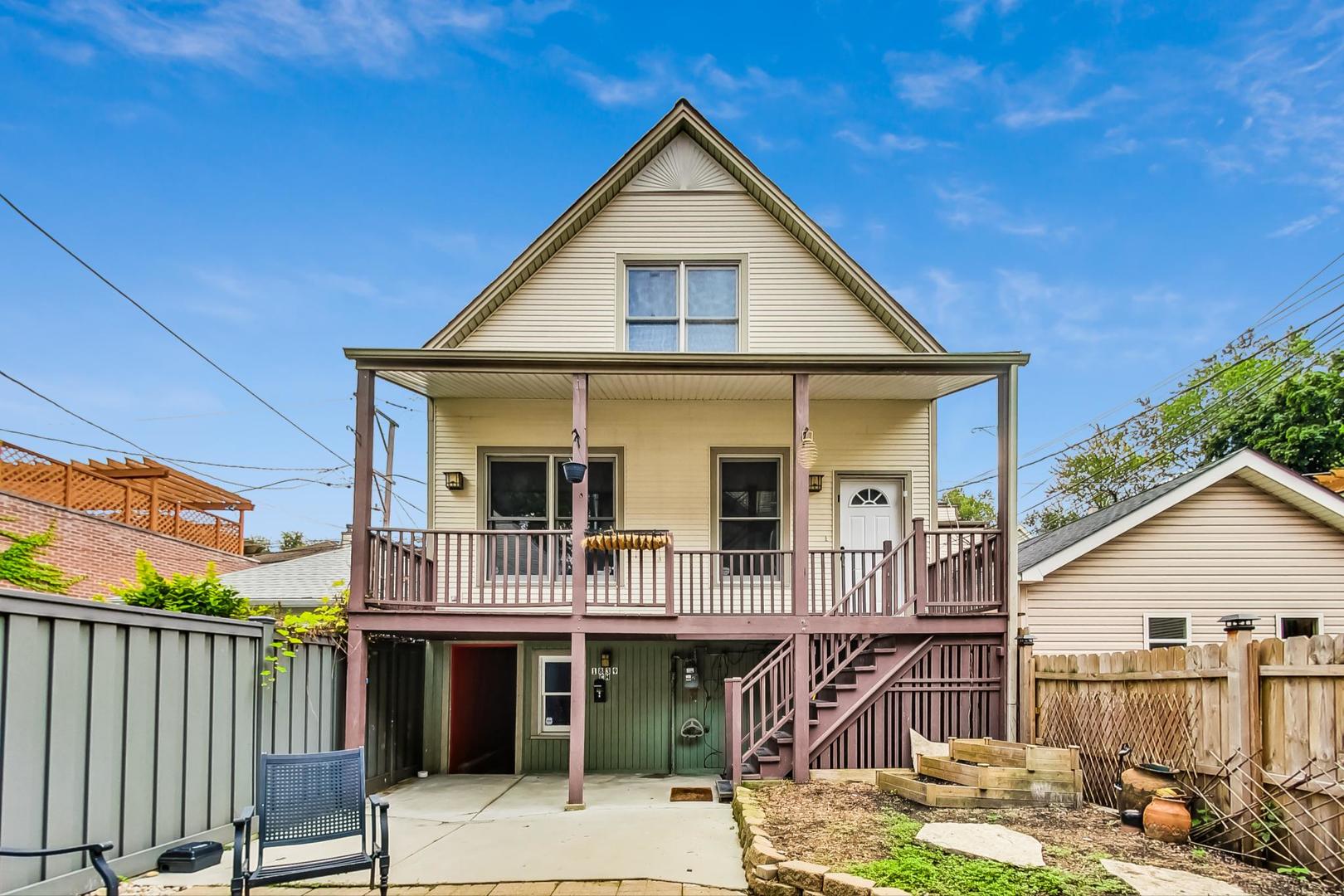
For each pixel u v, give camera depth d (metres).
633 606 9.02
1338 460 17.66
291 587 12.10
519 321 11.41
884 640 9.08
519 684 11.43
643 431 11.38
